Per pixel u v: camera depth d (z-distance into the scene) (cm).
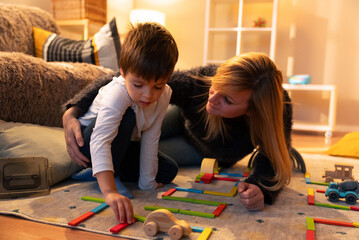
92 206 84
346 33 322
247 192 82
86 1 275
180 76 108
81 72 148
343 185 95
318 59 329
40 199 89
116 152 90
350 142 190
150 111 93
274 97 83
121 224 72
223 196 98
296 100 338
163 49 77
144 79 75
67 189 99
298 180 121
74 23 280
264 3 336
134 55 75
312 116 335
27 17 183
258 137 94
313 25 328
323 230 74
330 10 323
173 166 107
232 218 79
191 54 366
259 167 96
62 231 70
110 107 82
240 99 80
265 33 337
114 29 183
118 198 74
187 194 99
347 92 326
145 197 94
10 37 165
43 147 106
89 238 67
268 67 83
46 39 181
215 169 130
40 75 127
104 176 78
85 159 94
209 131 110
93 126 91
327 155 180
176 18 368
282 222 77
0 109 114
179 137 143
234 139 113
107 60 180
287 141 100
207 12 318
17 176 90
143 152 100
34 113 126
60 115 137
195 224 75
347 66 324
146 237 68
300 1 329
